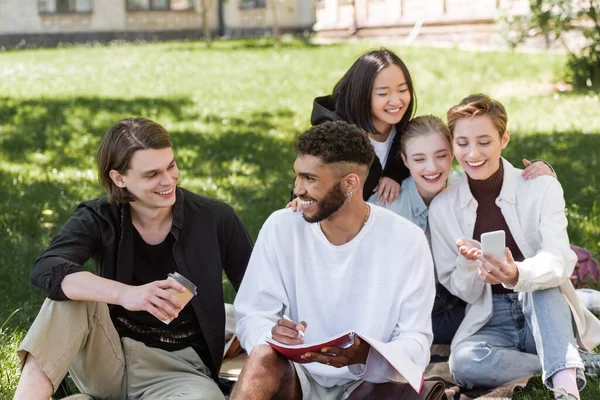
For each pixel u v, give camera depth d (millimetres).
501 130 4016
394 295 3498
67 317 3473
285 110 13562
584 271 5211
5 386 4172
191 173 9219
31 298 5539
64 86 16703
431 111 12742
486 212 4148
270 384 3273
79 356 3645
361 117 4637
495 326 4156
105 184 3691
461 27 23656
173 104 14258
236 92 15609
